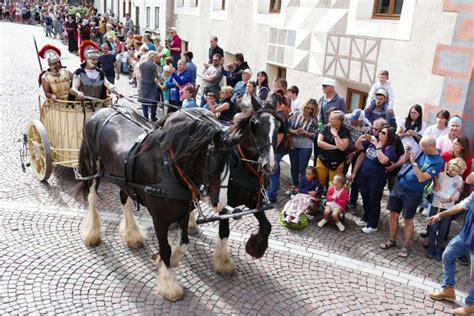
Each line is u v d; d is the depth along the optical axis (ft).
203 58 54.70
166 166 14.10
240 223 20.77
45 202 21.48
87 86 23.39
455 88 23.09
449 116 22.00
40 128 22.57
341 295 15.94
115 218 20.48
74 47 74.49
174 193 14.12
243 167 15.16
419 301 15.93
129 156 15.26
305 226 20.66
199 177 13.78
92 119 18.03
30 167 25.66
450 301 15.98
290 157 24.00
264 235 15.72
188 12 58.75
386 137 19.69
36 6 131.75
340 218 21.25
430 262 18.51
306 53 34.30
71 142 23.91
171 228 19.43
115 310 14.38
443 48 23.52
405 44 25.75
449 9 22.94
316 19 32.81
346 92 31.71
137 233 18.19
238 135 13.16
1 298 14.61
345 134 21.43
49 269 16.29
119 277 16.11
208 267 17.11
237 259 17.80
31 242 17.97
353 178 21.88
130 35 61.05
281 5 37.17
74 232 18.97
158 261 16.55
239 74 34.17
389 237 20.40
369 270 17.65
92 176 17.70
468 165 21.35
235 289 15.87
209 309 14.71
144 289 15.52
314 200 21.63
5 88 45.29
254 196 16.06
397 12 27.17
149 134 15.39
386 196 24.71
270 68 40.04
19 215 20.03
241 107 14.14
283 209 21.30
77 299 14.78
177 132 13.75
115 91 22.52
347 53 30.12
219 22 49.52
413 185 18.12
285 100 23.16
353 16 29.30
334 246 19.33
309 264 17.79
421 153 18.34
